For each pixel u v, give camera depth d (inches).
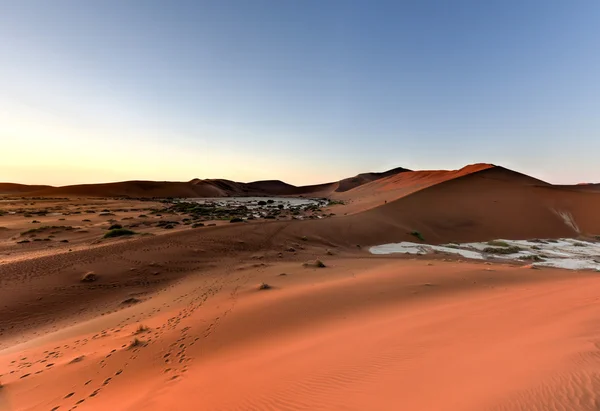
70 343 433.1
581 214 1827.0
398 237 1482.5
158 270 826.8
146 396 258.5
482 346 270.1
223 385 255.1
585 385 179.0
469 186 2471.7
